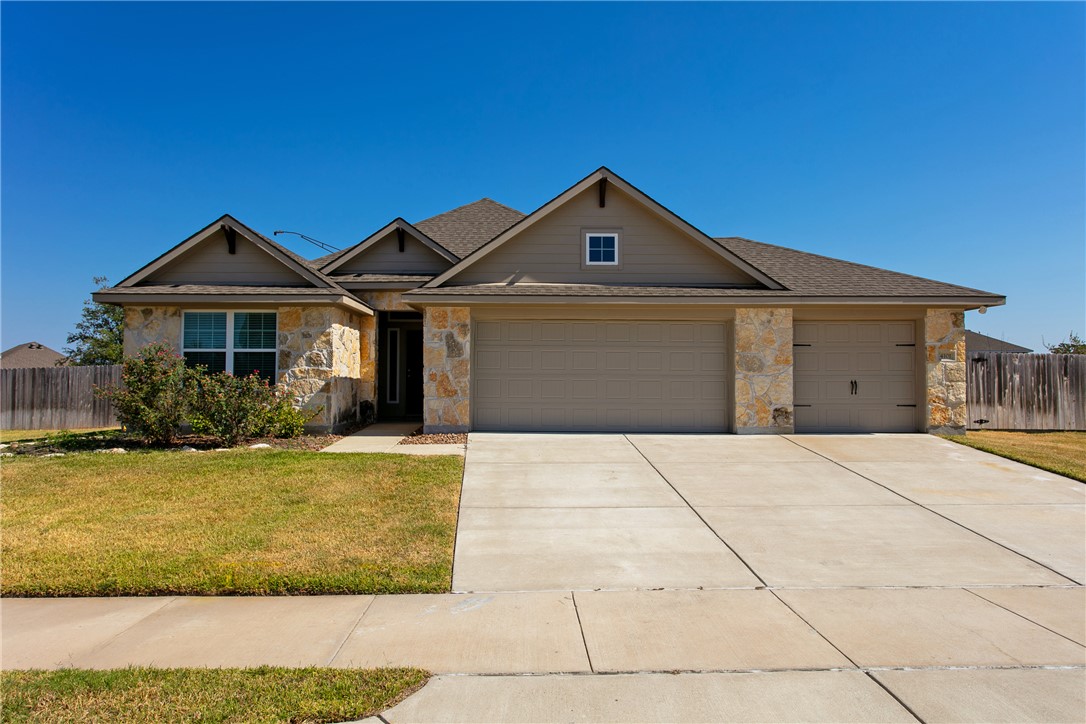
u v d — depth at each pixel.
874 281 13.59
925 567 5.98
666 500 8.12
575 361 12.96
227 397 11.62
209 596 5.24
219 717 3.46
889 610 5.02
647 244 13.45
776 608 5.04
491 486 8.70
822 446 11.44
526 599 5.20
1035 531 7.04
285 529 6.71
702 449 11.13
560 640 4.46
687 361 13.01
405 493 8.11
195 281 13.52
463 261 13.09
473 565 5.94
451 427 12.70
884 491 8.59
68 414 17.98
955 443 11.79
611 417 12.95
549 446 11.32
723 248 13.11
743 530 7.00
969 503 8.07
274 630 4.60
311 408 12.95
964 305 12.63
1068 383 14.99
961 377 12.89
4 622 4.72
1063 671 4.07
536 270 13.35
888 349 13.15
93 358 31.59
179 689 3.73
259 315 13.13
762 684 3.89
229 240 13.45
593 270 13.38
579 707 3.63
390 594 5.29
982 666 4.12
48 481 8.68
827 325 13.12
